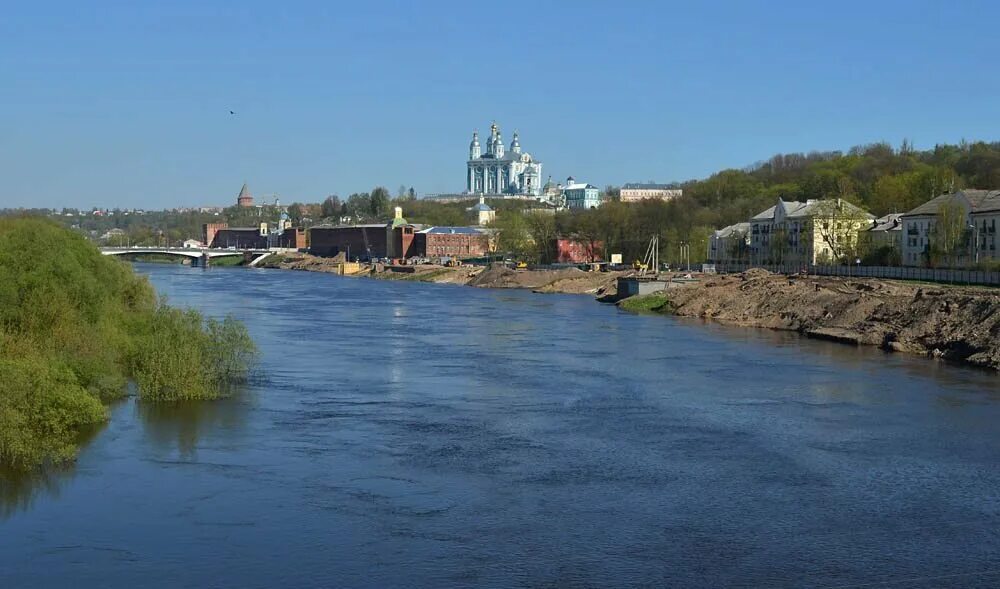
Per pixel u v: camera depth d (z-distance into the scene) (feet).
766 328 402.31
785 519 143.43
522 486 158.81
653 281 556.51
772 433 195.62
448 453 179.11
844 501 151.74
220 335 257.96
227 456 175.32
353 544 132.26
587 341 352.49
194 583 119.44
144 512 143.95
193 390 226.58
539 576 122.42
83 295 244.63
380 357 305.53
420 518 142.82
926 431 196.65
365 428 199.00
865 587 120.37
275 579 120.78
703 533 137.49
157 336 238.27
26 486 155.84
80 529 136.67
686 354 312.71
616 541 134.21
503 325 418.72
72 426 194.90
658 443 187.52
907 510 147.64
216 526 138.41
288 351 319.68
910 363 288.51
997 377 260.62
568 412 216.54
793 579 122.31
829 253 654.53
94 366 220.64
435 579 121.29
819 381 255.91
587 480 162.20
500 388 247.09
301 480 160.97
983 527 140.56
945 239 530.27
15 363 184.75
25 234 252.21
